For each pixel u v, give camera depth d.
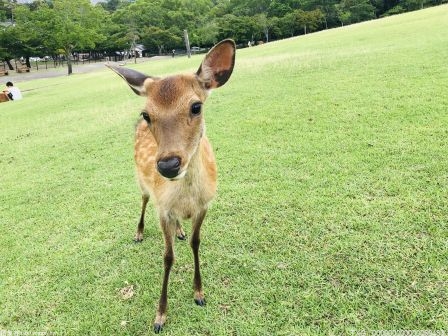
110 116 2.63
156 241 1.13
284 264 0.94
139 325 0.84
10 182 1.70
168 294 0.91
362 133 1.57
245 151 1.59
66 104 3.60
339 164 1.36
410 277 0.84
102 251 1.10
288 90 2.38
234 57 0.79
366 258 0.91
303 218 1.10
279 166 1.42
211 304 0.86
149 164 0.91
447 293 0.79
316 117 1.84
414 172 1.23
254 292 0.87
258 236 1.05
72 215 1.33
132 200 1.38
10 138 2.50
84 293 0.95
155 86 0.74
